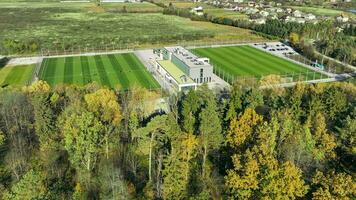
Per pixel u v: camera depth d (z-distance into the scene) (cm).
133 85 18925
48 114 11781
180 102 14512
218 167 10531
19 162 10594
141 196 9331
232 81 19975
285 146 9812
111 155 11131
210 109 10631
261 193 7869
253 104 12581
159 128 11100
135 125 11812
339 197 7256
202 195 8594
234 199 8375
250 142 10000
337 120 12462
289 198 7856
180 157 9419
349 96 15650
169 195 8875
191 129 11175
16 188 8088
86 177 9975
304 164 9406
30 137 12362
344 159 10131
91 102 13450
